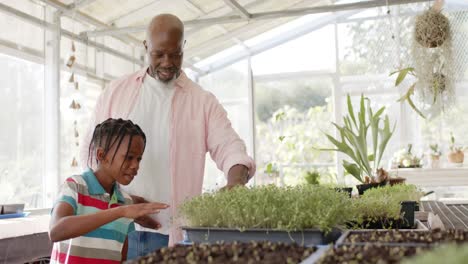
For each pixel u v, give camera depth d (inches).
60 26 240.1
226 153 92.7
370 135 360.2
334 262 42.3
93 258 75.7
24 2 222.2
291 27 382.6
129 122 77.5
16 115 216.8
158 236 89.4
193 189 94.2
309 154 382.3
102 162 76.8
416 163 275.6
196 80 406.9
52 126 233.5
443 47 221.3
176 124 93.6
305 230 59.1
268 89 396.5
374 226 80.7
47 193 230.1
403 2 287.0
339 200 69.1
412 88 195.2
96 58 277.9
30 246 150.6
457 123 341.4
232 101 399.2
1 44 209.2
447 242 49.6
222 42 370.0
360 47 372.8
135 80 96.7
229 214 63.7
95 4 257.4
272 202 65.2
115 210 65.5
